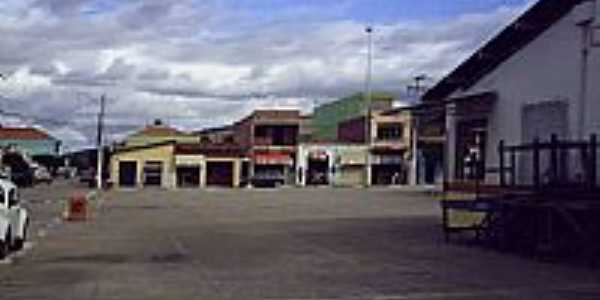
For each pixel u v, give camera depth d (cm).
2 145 9675
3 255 1784
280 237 2388
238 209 4016
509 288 1345
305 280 1451
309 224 2938
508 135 2319
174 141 8919
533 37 2211
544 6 2116
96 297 1257
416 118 4734
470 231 2345
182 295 1277
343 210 3850
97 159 8500
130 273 1551
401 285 1384
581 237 1705
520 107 2267
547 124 2144
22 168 7269
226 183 8888
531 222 1902
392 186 7900
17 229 1945
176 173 8850
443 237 2333
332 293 1296
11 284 1401
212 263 1720
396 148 8619
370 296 1265
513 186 2016
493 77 2411
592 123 1964
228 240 2291
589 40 1986
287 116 8925
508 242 1956
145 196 5672
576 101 2030
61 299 1238
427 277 1485
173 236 2433
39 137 12044
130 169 8856
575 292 1299
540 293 1290
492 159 2384
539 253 1800
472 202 2083
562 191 1817
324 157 8781
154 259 1802
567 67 2067
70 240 2283
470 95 2478
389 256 1847
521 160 2227
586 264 1669
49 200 4694
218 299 1237
